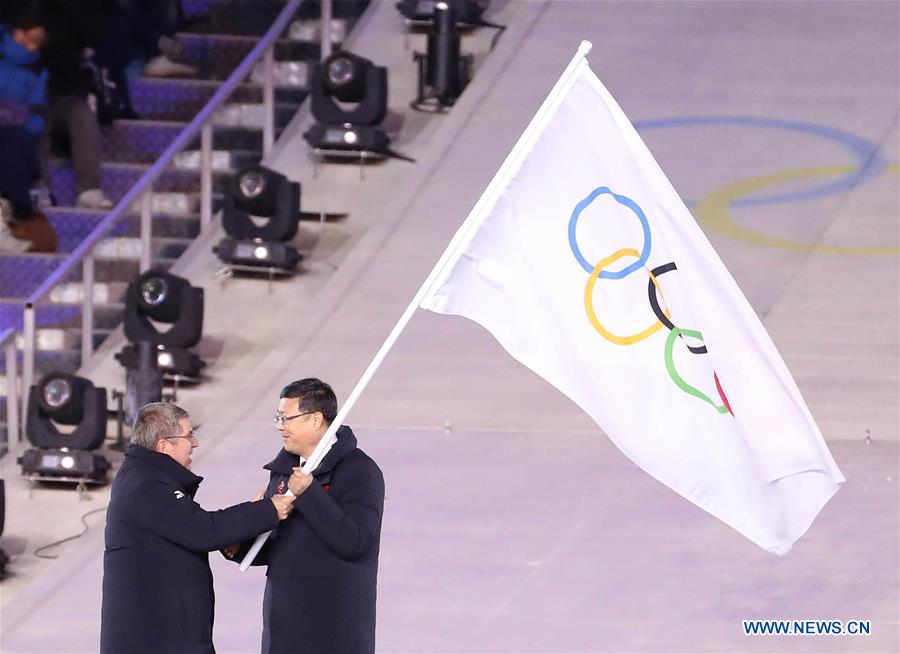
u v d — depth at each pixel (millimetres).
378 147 43875
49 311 39469
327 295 40500
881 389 36312
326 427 19875
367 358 38406
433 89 46188
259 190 40094
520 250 19734
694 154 44125
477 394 37156
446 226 42125
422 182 43844
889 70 47250
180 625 19594
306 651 19375
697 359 19516
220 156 45250
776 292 39469
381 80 43562
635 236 19609
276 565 19656
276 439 35688
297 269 41531
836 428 35125
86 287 39062
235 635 28531
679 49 48344
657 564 30281
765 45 48438
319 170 44312
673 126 45219
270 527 19297
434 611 28875
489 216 19672
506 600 29203
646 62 47844
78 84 45594
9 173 43156
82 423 34719
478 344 39094
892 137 44594
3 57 44469
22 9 44938
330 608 19391
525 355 19656
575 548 30969
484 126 45562
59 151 47062
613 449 35062
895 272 40031
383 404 36781
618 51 48344
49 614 30047
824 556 30328
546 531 31641
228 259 40375
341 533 19109
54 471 34594
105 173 48188
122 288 41750
